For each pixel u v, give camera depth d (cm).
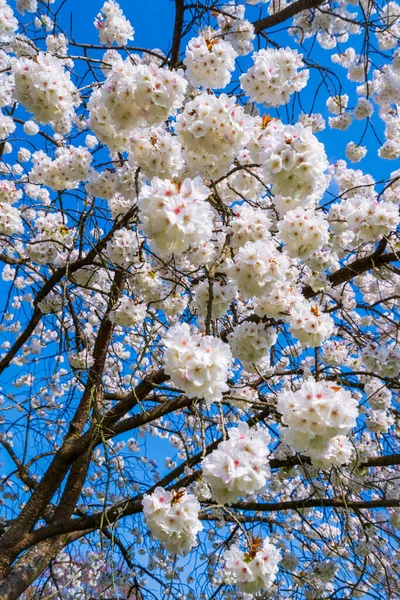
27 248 423
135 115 261
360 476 510
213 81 288
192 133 245
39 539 479
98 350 537
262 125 300
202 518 523
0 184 420
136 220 365
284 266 265
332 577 555
